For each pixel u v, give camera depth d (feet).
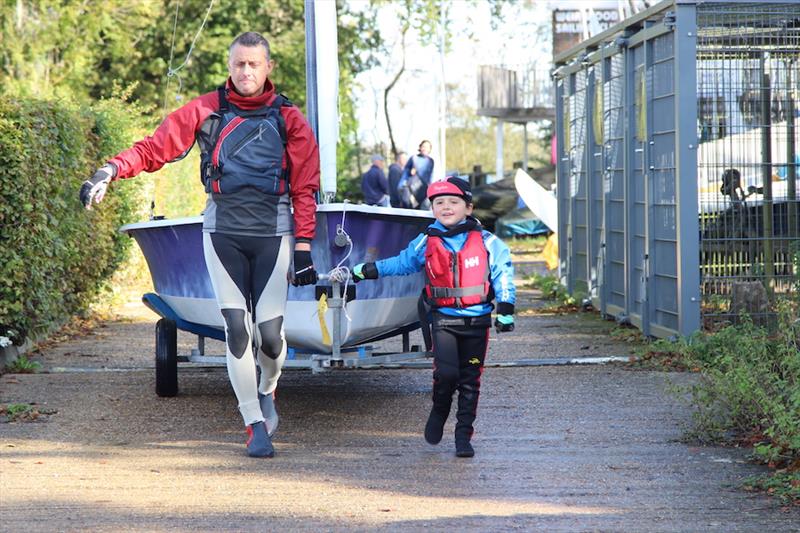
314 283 22.90
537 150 242.17
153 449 23.25
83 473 21.17
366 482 20.48
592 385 30.12
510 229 104.17
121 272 57.31
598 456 22.38
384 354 26.66
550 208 66.44
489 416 26.45
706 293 36.88
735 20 36.37
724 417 24.59
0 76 91.35
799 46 37.35
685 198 35.17
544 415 26.43
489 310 22.67
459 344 22.84
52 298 38.63
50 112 38.19
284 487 20.15
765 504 18.92
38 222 35.04
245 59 22.34
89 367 34.30
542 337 40.22
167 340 28.73
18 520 18.06
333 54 29.14
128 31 108.88
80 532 17.43
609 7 86.74
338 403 28.37
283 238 22.67
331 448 23.36
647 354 34.17
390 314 26.68
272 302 22.71
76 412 27.12
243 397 22.68
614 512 18.48
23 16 92.27
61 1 95.86
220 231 22.36
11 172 33.17
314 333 25.63
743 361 24.82
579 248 51.44
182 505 18.95
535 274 64.39
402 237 25.91
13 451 22.99
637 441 23.67
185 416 26.73
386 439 24.22
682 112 35.14
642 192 39.88
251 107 22.50
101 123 48.80
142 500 19.26
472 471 21.26
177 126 22.21
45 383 31.17
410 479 20.68
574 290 51.75
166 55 119.44
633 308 41.34
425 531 17.47
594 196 47.65
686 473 21.01
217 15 120.67
